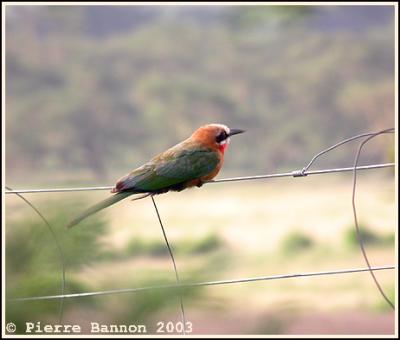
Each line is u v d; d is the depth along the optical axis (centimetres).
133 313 316
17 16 4809
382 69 4756
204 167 669
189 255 368
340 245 2033
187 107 4697
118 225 344
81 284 322
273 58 5000
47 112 4281
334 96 4719
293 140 4597
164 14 5484
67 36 4941
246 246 2167
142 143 4447
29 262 319
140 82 4750
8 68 4588
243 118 4734
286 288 1603
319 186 3456
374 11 4984
